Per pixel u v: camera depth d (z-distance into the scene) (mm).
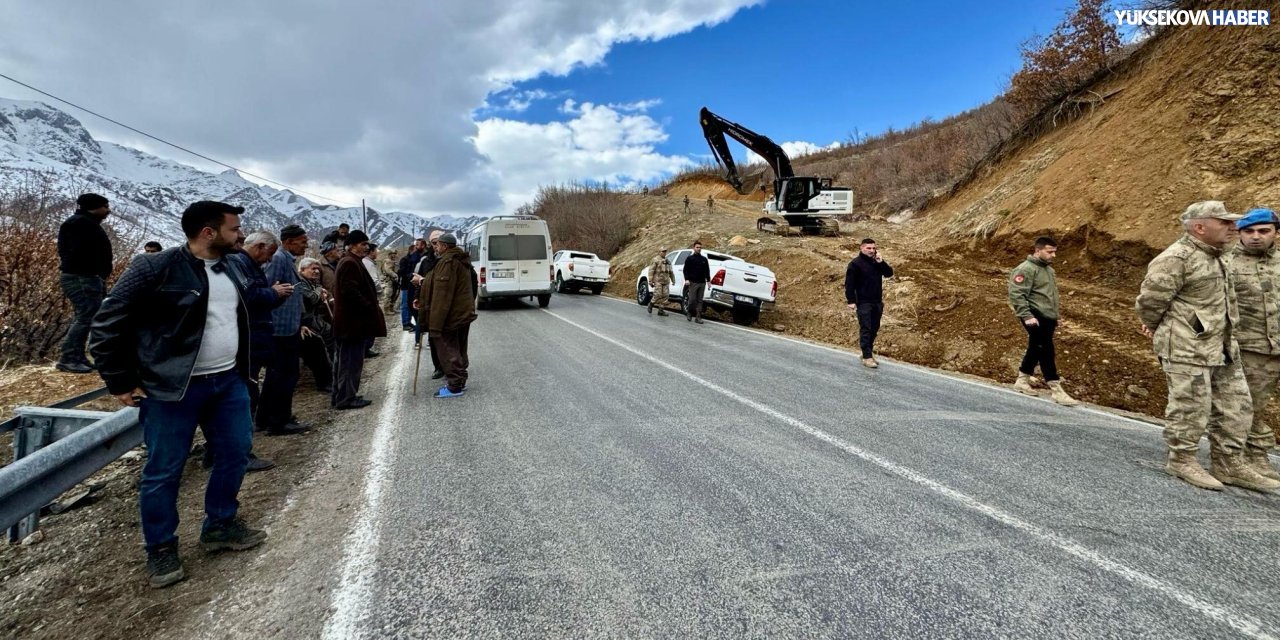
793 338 9867
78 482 2713
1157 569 2520
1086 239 10312
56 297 6852
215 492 2750
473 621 2170
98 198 5582
